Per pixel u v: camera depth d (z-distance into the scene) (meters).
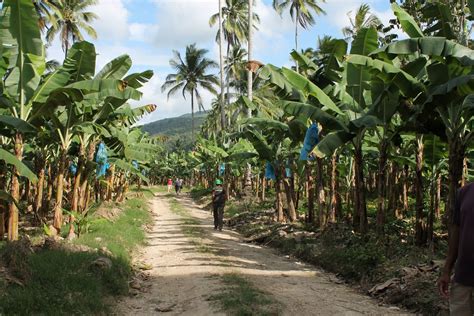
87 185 15.24
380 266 8.42
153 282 8.23
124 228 13.15
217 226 16.56
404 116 9.51
